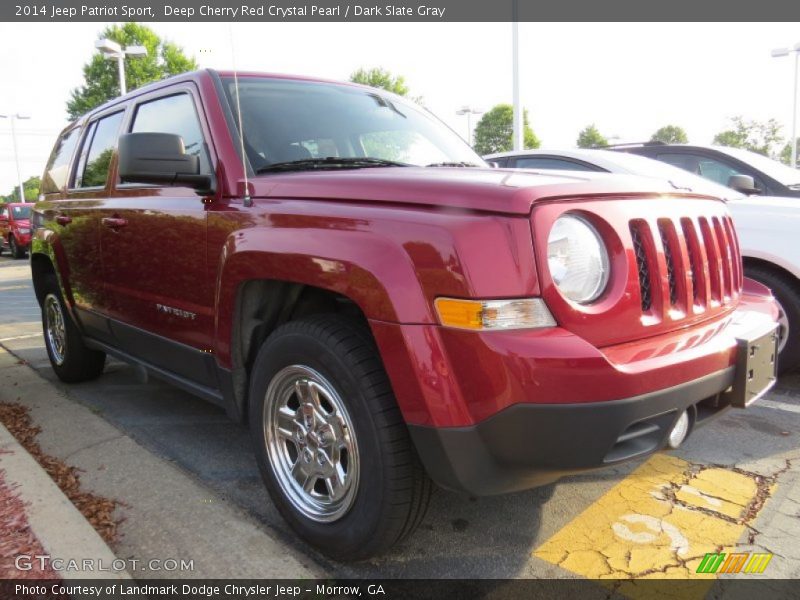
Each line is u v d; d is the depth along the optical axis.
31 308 9.28
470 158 3.48
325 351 2.15
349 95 3.41
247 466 3.20
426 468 1.97
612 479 3.00
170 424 3.81
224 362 2.67
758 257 4.22
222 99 2.89
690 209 2.34
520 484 2.01
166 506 2.70
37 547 2.27
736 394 2.28
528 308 1.82
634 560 2.34
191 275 2.82
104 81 33.06
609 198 2.05
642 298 2.09
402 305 1.89
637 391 1.85
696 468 3.10
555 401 1.77
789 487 2.89
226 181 2.67
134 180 2.63
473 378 1.81
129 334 3.49
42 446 3.41
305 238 2.19
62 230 4.15
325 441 2.29
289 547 2.41
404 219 1.97
